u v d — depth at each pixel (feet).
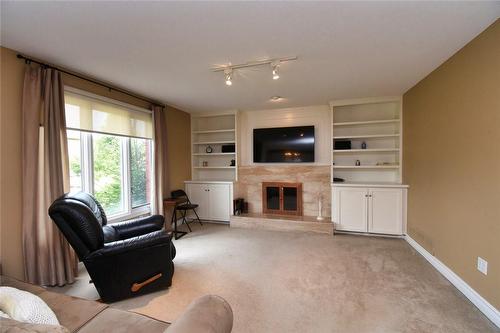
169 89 11.27
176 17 5.67
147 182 13.21
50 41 6.75
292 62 8.34
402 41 6.94
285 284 7.81
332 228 13.03
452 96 7.81
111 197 11.09
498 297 5.87
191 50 7.38
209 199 15.74
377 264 9.26
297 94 12.31
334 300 6.89
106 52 7.46
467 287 6.99
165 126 13.78
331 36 6.64
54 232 7.79
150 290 7.25
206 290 7.50
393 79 10.14
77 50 7.31
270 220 14.17
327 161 14.98
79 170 9.58
